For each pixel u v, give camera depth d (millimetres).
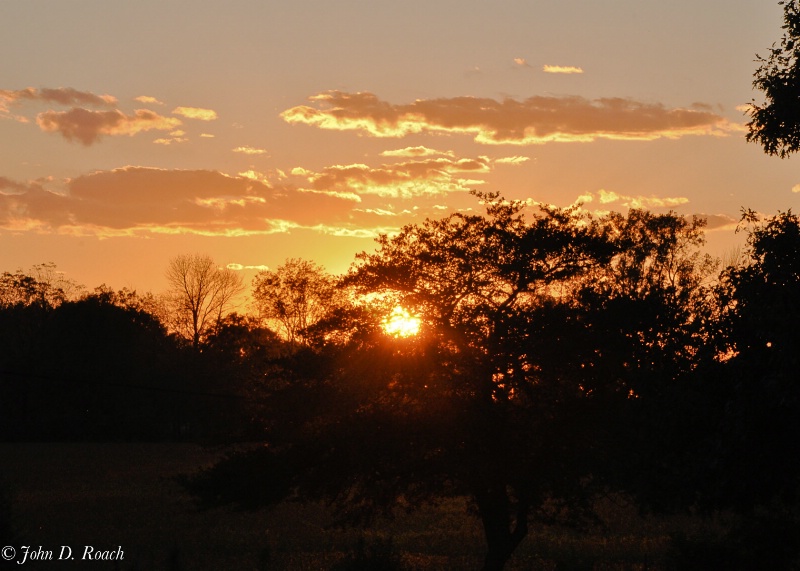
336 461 36281
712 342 23312
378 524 55562
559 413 35219
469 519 58344
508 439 35062
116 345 129750
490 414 35375
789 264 21703
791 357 20422
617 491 35375
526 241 37844
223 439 38844
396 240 39906
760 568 25312
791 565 25625
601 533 52344
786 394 20438
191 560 41875
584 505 36938
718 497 23047
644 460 25297
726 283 23172
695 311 24438
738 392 21828
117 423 129625
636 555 45125
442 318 37281
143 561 40969
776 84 24422
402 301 38156
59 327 129750
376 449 35500
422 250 38812
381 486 37375
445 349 36000
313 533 51688
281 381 39688
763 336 21453
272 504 38031
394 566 34969
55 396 129500
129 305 140375
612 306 35188
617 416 33062
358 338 37531
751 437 21656
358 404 36938
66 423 128375
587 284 38594
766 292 21703
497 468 34781
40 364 127688
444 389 35719
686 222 66188
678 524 55562
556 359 35094
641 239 64250
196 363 126125
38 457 111312
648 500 25516
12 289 143750
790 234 21984
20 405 130375
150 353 133625
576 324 35312
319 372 37938
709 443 22562
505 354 35188
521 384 36156
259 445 39250
